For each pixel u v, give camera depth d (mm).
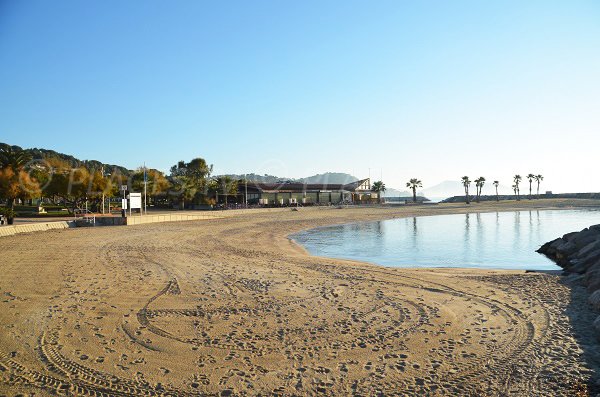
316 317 9641
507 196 175500
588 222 51969
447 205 105188
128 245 23688
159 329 8711
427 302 11102
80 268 15984
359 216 62719
